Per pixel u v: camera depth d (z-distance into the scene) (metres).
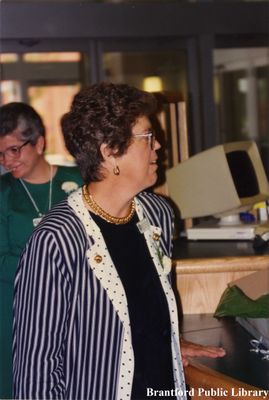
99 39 6.65
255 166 3.13
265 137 7.58
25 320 1.66
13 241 2.76
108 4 6.55
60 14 6.42
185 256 2.66
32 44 6.49
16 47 6.48
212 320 2.47
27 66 6.81
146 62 6.91
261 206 3.11
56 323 1.64
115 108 1.68
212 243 2.96
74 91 6.96
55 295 1.63
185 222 3.17
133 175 1.71
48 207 2.77
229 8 6.91
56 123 6.99
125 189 1.73
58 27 6.43
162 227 1.88
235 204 2.99
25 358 1.65
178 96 3.14
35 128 2.73
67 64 6.86
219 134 7.42
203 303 2.58
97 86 1.72
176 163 3.17
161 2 6.71
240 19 6.95
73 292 1.66
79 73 6.90
